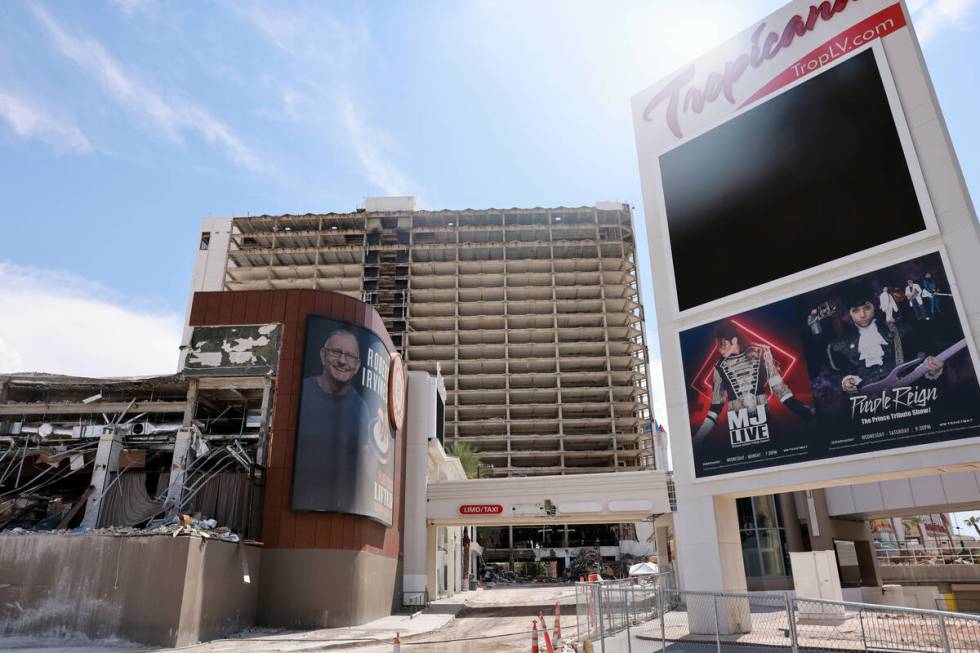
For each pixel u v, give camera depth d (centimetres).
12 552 2006
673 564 3925
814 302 1978
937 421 1670
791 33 2209
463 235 13625
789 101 2172
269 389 2777
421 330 12975
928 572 4594
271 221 13312
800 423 1936
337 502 2644
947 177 1775
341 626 2547
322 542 2580
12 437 2770
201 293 2917
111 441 2548
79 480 2756
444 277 12975
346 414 2791
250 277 13038
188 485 2516
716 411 2148
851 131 1997
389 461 3219
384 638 2230
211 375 2791
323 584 2533
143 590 1912
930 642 1246
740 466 2045
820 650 1362
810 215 2041
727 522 2130
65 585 1955
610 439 11831
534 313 13175
